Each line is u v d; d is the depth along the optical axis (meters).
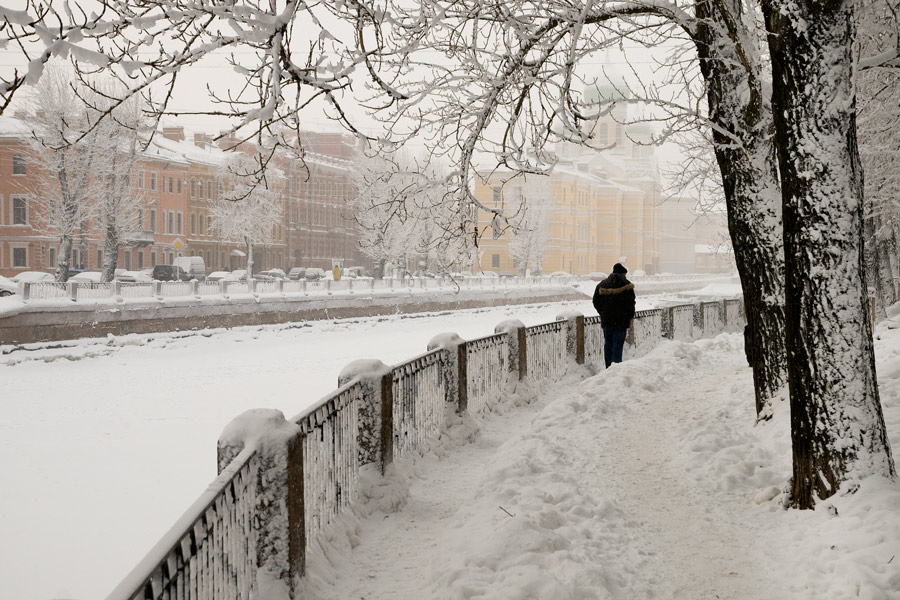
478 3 7.04
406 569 5.26
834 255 5.70
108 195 47.69
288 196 84.94
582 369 14.70
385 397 6.70
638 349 17.45
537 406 11.70
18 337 28.94
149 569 2.66
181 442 17.02
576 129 7.11
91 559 10.31
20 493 13.13
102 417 19.75
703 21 7.65
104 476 14.26
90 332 31.48
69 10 4.02
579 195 110.06
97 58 4.07
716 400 10.23
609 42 7.49
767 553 5.21
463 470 7.96
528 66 7.66
